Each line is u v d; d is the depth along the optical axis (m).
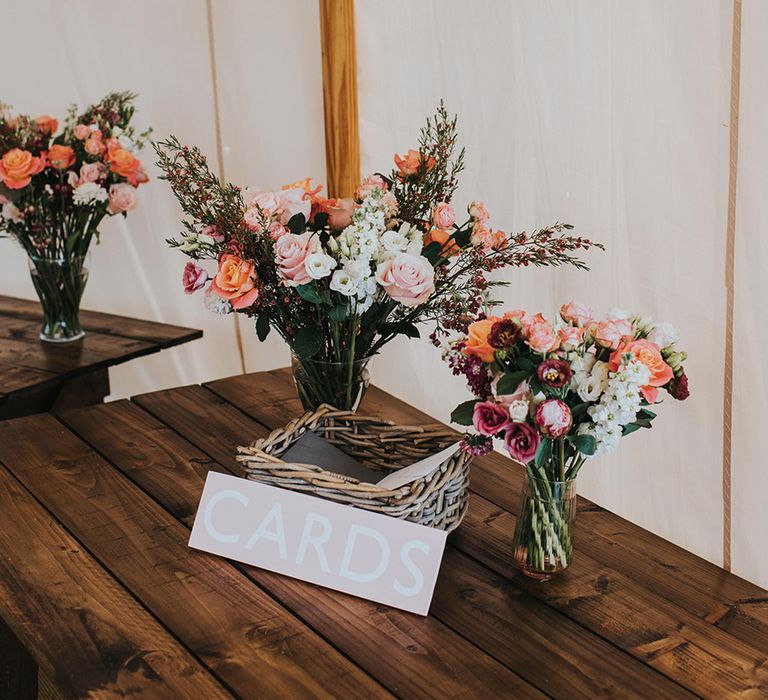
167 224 2.90
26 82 2.97
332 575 1.32
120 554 1.39
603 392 1.16
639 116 1.70
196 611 1.26
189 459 1.71
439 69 2.07
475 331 1.22
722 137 1.58
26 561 1.37
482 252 1.47
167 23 2.70
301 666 1.15
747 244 1.57
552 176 1.89
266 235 1.44
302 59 2.45
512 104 1.94
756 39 1.50
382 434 1.53
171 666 1.14
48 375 2.21
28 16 2.89
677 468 1.79
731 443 1.68
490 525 1.49
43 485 1.60
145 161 2.86
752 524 1.68
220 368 2.99
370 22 2.18
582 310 1.24
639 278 1.76
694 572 1.38
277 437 1.46
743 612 1.28
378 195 1.51
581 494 2.01
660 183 1.69
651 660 1.18
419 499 1.30
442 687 1.12
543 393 1.17
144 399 2.00
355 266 1.36
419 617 1.26
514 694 1.11
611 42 1.72
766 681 1.14
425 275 1.37
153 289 3.01
